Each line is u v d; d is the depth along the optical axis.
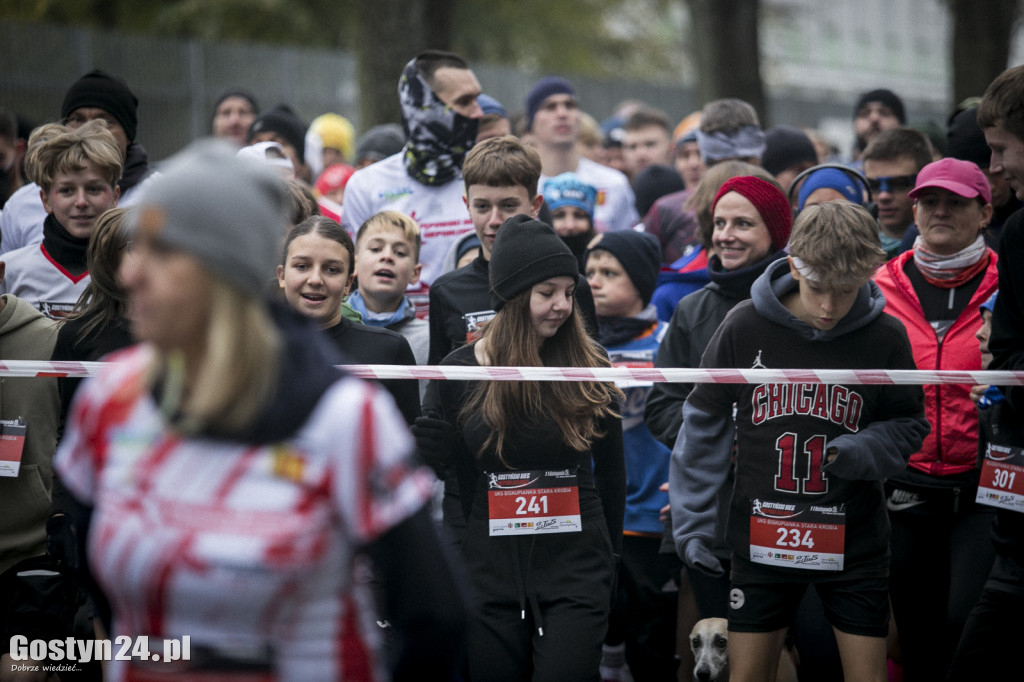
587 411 12.72
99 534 6.48
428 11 43.62
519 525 12.55
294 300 13.61
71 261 16.75
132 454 6.42
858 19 162.88
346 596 6.61
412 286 20.41
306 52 57.59
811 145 25.08
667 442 15.06
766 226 15.33
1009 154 13.06
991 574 13.44
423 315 20.38
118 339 13.24
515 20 94.38
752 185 15.35
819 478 12.50
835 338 12.80
